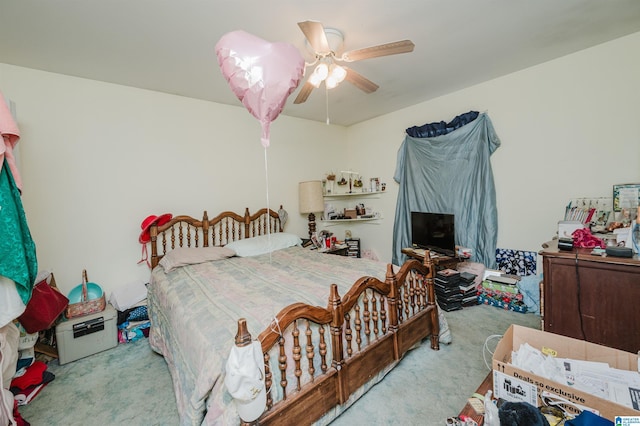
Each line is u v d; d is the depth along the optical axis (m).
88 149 2.45
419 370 1.83
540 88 2.58
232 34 1.16
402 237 3.78
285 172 3.84
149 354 2.19
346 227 4.61
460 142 3.13
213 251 2.70
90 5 1.54
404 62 2.43
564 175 2.49
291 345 1.27
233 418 1.01
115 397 1.69
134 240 2.69
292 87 1.25
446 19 1.82
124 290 2.53
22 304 1.32
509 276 2.79
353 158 4.55
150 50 2.03
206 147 3.12
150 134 2.76
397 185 3.94
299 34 1.90
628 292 1.44
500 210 2.93
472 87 3.05
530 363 1.07
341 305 1.42
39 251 2.24
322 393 1.32
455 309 2.77
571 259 1.62
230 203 3.31
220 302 1.59
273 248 3.07
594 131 2.32
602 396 0.93
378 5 1.65
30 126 2.21
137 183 2.70
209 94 2.91
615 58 2.19
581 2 1.71
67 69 2.27
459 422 0.94
